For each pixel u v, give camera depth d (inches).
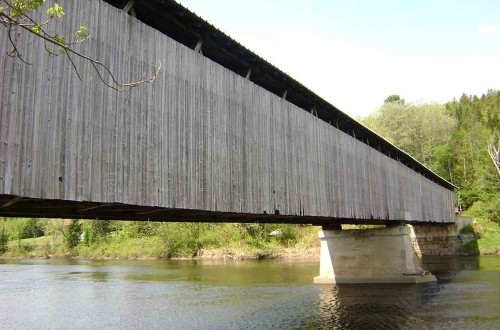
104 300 708.0
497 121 2647.6
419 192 1006.4
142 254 1974.7
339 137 629.3
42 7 254.4
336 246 795.4
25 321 546.3
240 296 697.0
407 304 570.9
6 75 230.1
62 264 1667.1
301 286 782.5
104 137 281.0
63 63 263.0
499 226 1571.1
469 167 2044.8
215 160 377.4
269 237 1774.1
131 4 327.9
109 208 325.4
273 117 475.2
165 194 320.5
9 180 223.0
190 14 357.1
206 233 1887.3
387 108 2261.3
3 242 2459.4
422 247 1476.4
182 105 350.6
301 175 512.7
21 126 233.0
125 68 305.7
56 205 286.7
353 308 553.3
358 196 663.1
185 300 677.9
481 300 588.1
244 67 467.8
